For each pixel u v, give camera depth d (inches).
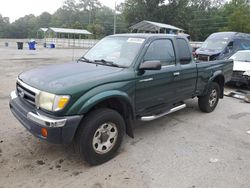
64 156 151.3
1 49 1151.6
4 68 497.0
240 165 148.6
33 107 136.8
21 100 149.4
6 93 289.9
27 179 128.6
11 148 157.6
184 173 138.6
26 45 1622.8
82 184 126.3
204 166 146.3
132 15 2209.6
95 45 200.4
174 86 191.3
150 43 171.6
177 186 127.3
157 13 2177.7
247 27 1855.3
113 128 147.7
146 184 128.0
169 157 155.5
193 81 212.5
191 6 2605.8
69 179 130.0
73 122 126.3
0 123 195.8
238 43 561.0
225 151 165.9
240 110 261.6
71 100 125.9
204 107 242.4
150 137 184.7
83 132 133.9
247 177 136.7
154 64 152.5
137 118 169.5
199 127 208.2
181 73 194.4
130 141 176.7
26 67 519.5
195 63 214.2
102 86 138.3
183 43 202.8
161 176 135.2
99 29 2741.1
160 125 210.1
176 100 199.5
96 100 132.6
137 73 158.2
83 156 137.6
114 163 146.5
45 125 123.4
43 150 157.0
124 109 156.2
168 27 1194.0
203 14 2630.4
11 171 134.5
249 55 400.8
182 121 221.6
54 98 124.4
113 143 149.5
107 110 142.6
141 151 162.1
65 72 148.0
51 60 690.8
